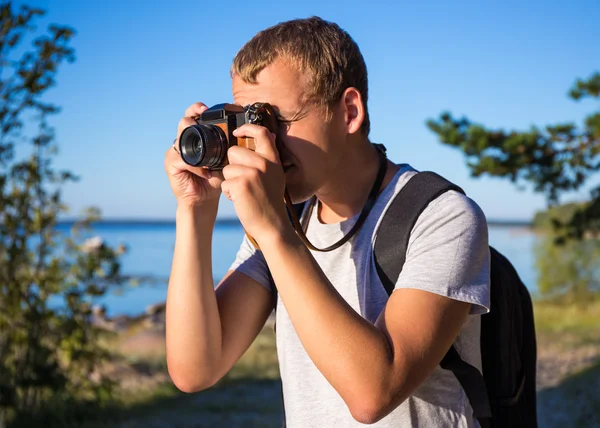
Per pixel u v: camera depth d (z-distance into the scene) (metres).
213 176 1.58
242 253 1.75
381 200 1.53
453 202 1.43
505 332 1.55
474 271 1.40
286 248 1.33
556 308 14.41
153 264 54.84
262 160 1.36
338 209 1.59
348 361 1.25
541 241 17.12
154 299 28.62
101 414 6.09
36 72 5.22
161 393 7.03
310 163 1.45
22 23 5.12
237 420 6.21
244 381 7.80
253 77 1.47
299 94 1.44
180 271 1.61
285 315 1.60
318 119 1.45
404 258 1.44
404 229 1.45
